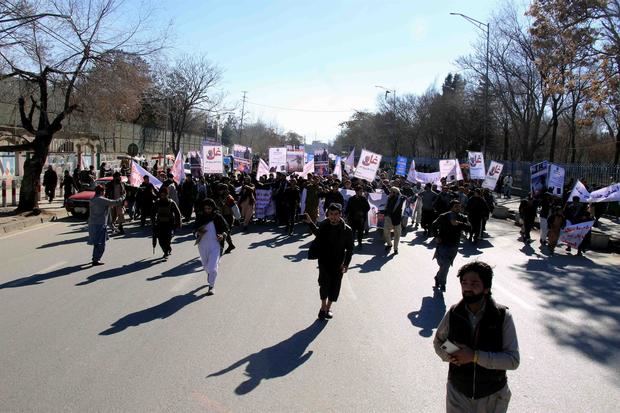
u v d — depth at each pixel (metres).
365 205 14.30
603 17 21.34
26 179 18.88
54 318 7.23
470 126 63.06
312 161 27.02
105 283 9.41
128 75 19.62
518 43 38.22
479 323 3.36
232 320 7.30
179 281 9.66
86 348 6.08
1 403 4.68
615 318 8.10
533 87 40.28
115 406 4.64
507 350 3.30
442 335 3.53
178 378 5.29
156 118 57.09
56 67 18.97
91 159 36.38
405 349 6.33
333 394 5.03
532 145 41.09
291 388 5.13
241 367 5.62
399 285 9.88
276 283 9.64
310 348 6.27
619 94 22.77
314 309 7.99
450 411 3.50
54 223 18.12
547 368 5.99
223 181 18.53
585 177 27.17
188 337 6.54
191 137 67.19
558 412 4.88
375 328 7.13
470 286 3.36
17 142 28.64
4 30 16.22
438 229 9.51
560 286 10.38
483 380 3.35
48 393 4.89
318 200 17.58
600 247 16.30
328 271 7.48
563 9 21.84
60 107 30.19
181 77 52.69
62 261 11.41
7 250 12.74
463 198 17.88
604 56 22.66
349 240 7.50
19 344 6.18
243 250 13.43
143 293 8.71
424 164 60.22
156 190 17.56
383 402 4.89
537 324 7.72
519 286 10.30
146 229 16.92
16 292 8.66
